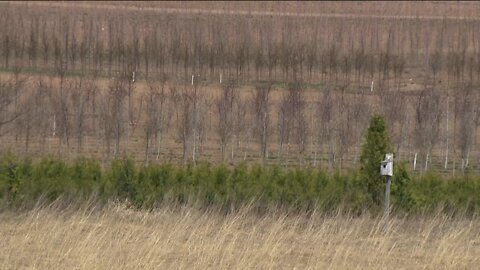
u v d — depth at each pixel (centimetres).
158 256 2478
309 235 2859
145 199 3462
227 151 6259
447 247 2630
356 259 2583
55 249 2578
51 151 5962
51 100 6362
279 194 3447
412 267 2525
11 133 6266
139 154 6069
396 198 3294
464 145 5953
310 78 8625
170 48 9169
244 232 2873
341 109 6134
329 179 3578
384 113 6181
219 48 8919
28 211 3231
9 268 2392
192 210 3136
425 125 6031
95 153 6009
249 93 7719
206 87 7838
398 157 5972
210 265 2458
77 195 3422
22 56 8975
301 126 5975
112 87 6825
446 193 3500
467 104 6284
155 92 6888
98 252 2498
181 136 6138
